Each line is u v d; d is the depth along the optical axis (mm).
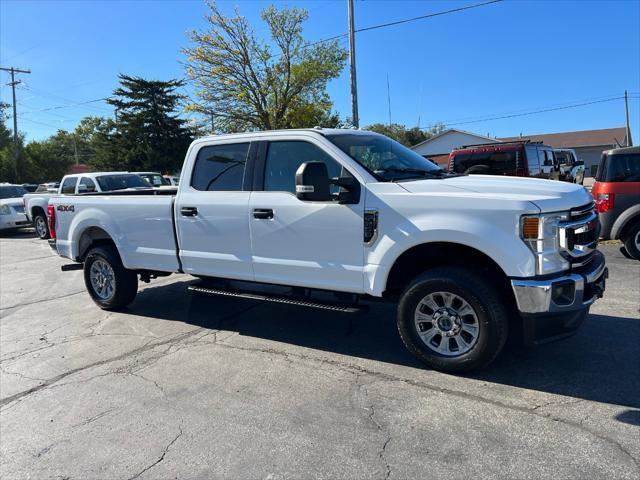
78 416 3584
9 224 16781
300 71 31391
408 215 3883
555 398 3445
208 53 30000
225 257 4945
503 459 2771
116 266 6031
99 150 48250
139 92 45625
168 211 5348
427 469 2723
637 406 3295
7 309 6852
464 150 12477
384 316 5590
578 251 3611
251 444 3074
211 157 5129
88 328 5684
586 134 55375
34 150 55469
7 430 3449
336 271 4266
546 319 3492
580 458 2744
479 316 3658
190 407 3605
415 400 3520
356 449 2955
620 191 7723
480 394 3555
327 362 4309
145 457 3010
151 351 4812
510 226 3512
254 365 4316
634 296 5789
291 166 4582
